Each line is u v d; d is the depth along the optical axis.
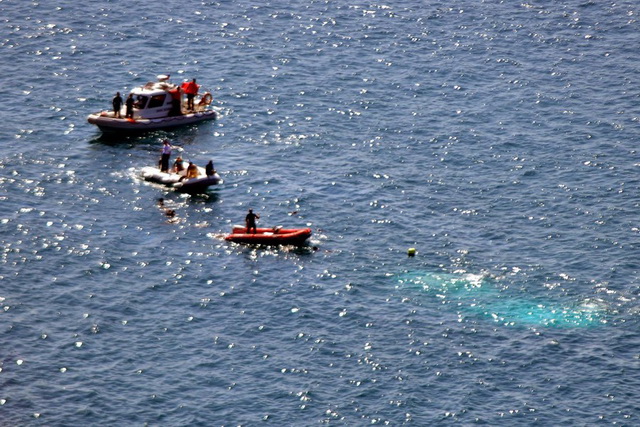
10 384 110.12
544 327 123.19
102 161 161.38
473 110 182.75
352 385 112.31
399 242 141.88
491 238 143.38
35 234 138.88
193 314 124.25
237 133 172.62
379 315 125.12
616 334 122.00
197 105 179.50
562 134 174.25
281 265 135.38
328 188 155.50
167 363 115.12
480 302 128.38
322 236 142.75
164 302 126.56
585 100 187.00
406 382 112.88
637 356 118.12
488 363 116.38
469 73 197.50
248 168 160.88
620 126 177.00
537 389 112.31
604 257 138.62
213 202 150.88
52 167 158.00
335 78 193.50
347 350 118.12
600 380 113.81
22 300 124.75
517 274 134.62
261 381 112.62
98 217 144.88
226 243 140.38
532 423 107.00
